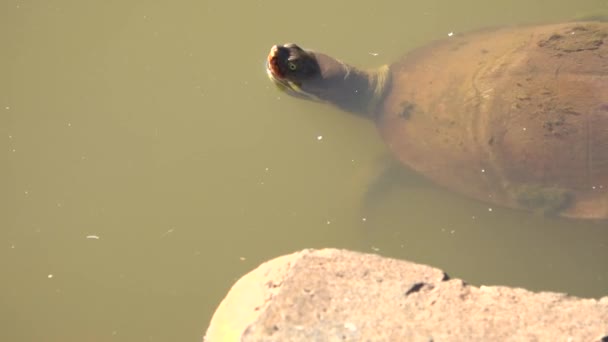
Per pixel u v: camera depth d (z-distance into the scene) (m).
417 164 1.64
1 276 1.63
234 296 1.46
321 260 1.45
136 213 1.66
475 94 1.62
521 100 1.59
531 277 1.62
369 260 1.45
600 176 1.57
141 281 1.62
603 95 1.57
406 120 1.65
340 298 1.43
